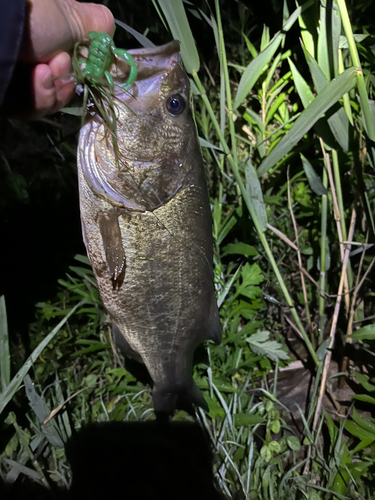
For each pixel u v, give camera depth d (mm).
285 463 466
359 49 488
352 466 427
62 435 442
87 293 572
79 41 338
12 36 274
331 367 548
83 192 362
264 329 609
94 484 442
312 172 473
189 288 402
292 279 641
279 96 610
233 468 438
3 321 408
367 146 417
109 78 323
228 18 776
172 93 361
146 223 374
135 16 820
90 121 354
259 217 471
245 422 460
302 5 437
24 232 657
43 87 337
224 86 474
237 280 583
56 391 466
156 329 408
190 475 448
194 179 385
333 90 390
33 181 724
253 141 677
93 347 546
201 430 481
